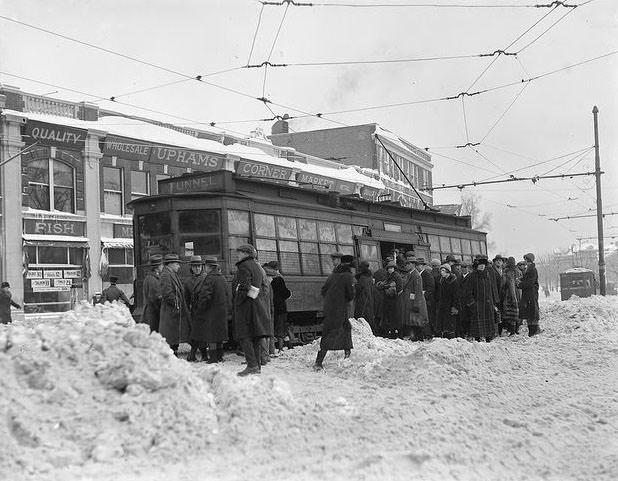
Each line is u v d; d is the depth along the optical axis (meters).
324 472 5.55
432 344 10.68
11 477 5.17
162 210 15.21
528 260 17.22
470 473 5.75
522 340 16.02
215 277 12.48
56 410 6.16
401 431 6.75
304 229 17.11
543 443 6.79
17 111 26.92
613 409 8.48
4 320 20.72
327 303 11.30
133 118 31.31
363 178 45.50
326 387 9.24
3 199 26.41
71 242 28.09
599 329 17.06
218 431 6.47
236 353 13.94
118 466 5.63
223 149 34.50
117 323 8.02
